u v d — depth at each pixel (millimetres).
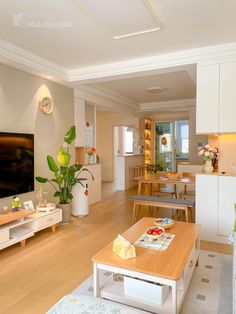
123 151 9547
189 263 2334
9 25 2680
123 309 1221
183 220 4379
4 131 3430
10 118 3521
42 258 2898
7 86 3461
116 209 5141
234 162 3740
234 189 3262
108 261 1857
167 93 6254
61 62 3859
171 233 2422
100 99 5914
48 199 4293
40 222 3492
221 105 3279
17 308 2012
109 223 4195
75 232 3756
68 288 2289
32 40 3057
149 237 2248
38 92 4020
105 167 9453
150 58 3623
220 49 3211
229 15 2494
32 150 3816
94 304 1260
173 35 2926
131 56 3613
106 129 9391
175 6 2324
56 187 4473
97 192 5828
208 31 2834
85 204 4625
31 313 1952
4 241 2955
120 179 7531
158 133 9766
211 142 3920
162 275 1671
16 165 3512
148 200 4027
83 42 3107
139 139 8828
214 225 3387
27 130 3820
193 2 2268
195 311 1972
